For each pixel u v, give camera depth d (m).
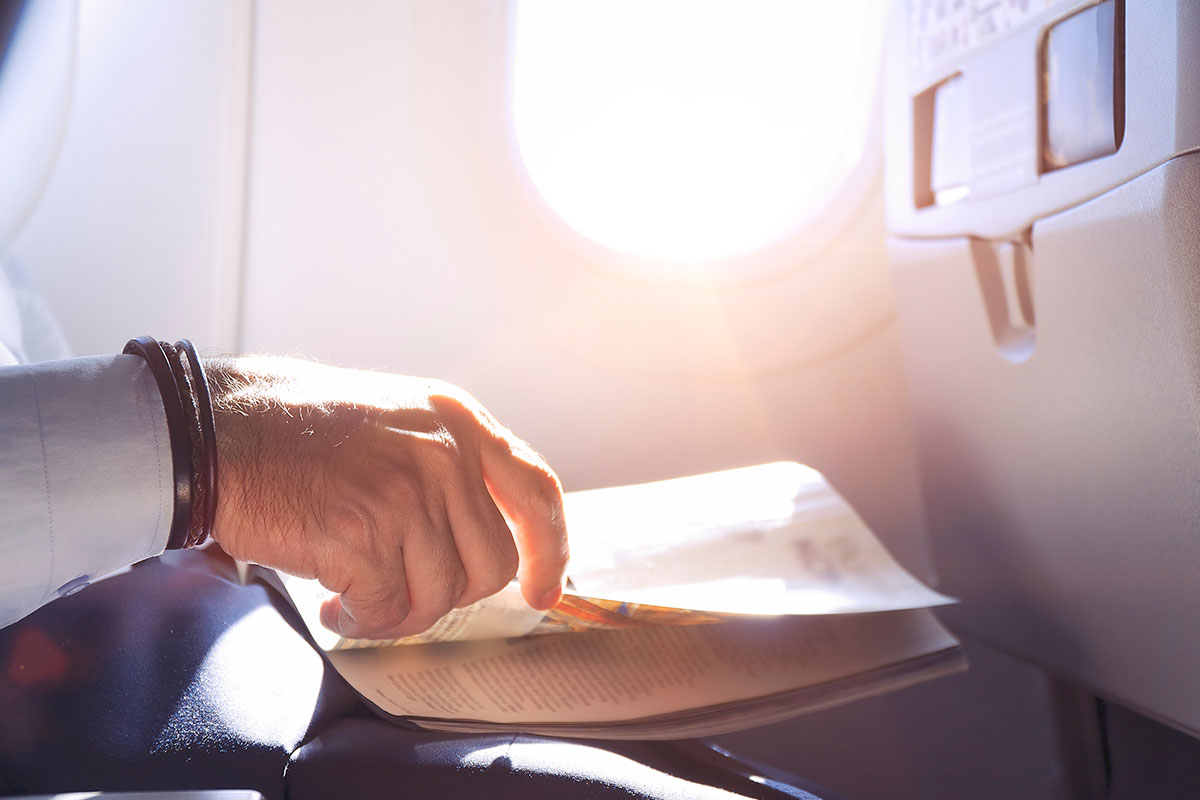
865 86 1.08
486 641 0.60
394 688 0.52
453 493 0.45
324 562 0.43
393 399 0.47
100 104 0.98
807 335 1.12
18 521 0.38
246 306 1.01
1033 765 1.07
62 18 0.96
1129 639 0.65
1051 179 0.66
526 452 0.51
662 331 1.09
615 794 0.40
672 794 0.40
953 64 0.81
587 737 0.50
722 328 1.10
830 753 1.10
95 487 0.40
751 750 1.09
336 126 1.00
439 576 0.44
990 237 0.76
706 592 0.61
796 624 0.65
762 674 0.58
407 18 1.00
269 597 0.68
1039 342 0.70
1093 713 0.85
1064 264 0.65
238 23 0.98
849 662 0.60
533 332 1.07
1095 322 0.62
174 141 0.98
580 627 0.59
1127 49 0.56
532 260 1.05
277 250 1.01
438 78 1.01
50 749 0.43
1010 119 0.71
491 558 0.46
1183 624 0.59
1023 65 0.69
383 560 0.43
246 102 0.99
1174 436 0.56
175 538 0.42
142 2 0.98
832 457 1.14
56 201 0.98
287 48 0.99
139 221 0.99
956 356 0.85
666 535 0.71
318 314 1.02
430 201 1.02
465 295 1.05
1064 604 0.73
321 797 0.44
